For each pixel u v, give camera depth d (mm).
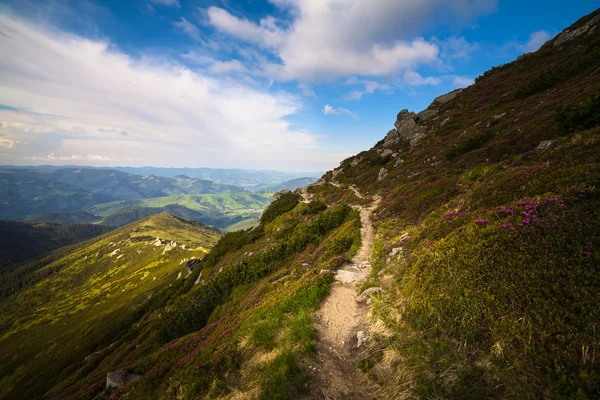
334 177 69375
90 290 182375
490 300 6613
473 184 19094
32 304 190875
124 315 84250
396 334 7340
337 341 8562
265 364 7668
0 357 117312
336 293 12078
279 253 29672
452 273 8219
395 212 24859
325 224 30891
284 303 11820
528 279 6621
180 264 145375
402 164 44844
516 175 13422
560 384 4637
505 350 5473
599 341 4832
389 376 6348
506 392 4852
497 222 9523
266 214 60781
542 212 8672
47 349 95000
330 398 6230
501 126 29250
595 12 47781
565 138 15664
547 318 5629
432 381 5469
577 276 6125
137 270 184750
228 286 30031
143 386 11422
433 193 22281
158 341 29094
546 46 54219
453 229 12117
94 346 67375
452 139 39344
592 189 8242
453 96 65938
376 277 12586
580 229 7141
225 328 14625
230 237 61156
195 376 8852
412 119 66688
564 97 25203
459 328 6480
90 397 16688
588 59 31906
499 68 63500
